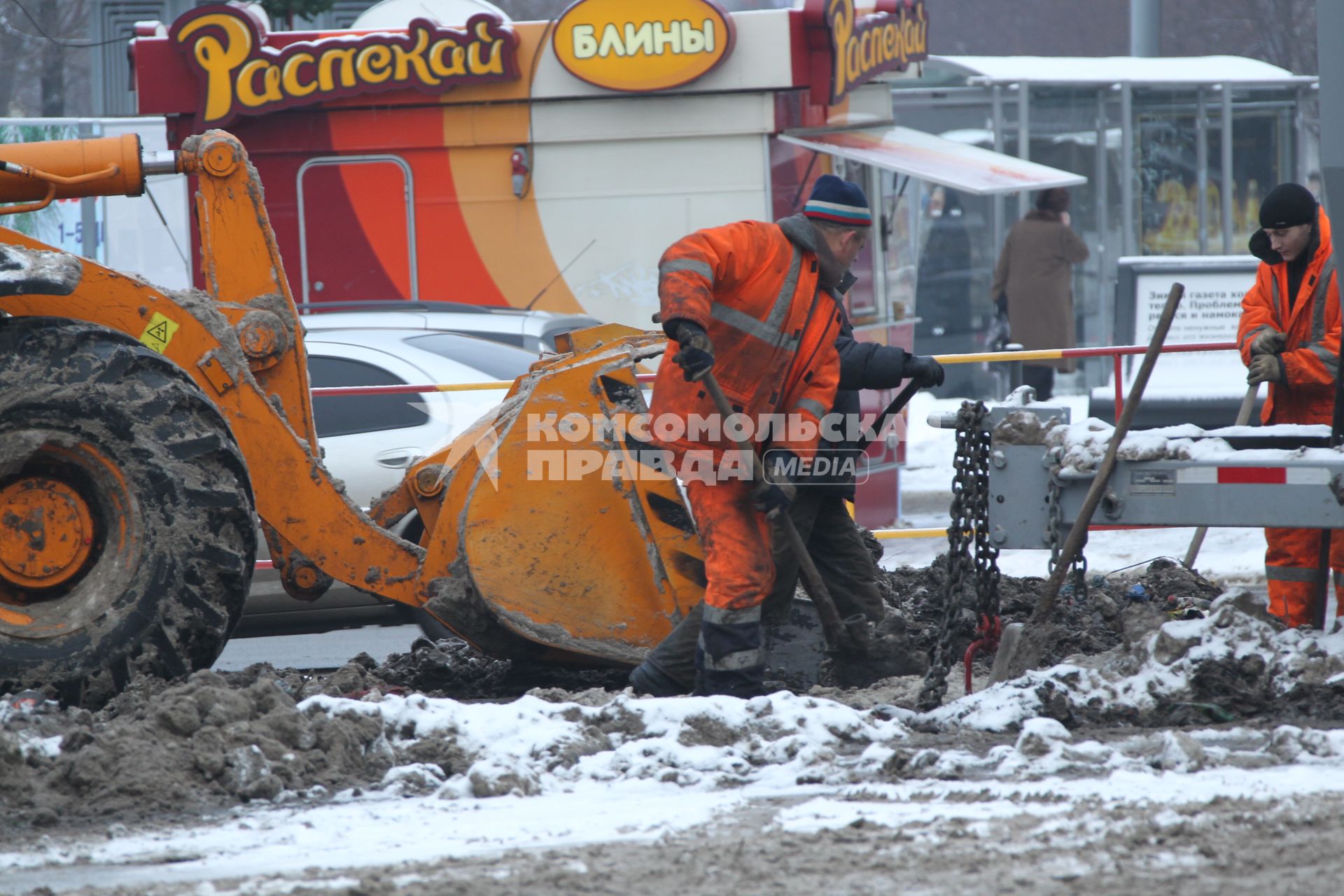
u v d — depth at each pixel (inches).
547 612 885.2
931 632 984.9
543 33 1760.6
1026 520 804.0
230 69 1780.3
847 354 888.3
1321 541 899.4
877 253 1948.8
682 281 782.5
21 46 3580.2
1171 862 563.5
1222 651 787.4
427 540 1046.4
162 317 876.6
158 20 2696.9
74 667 798.5
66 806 665.6
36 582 814.5
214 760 689.6
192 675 813.2
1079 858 569.9
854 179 1918.1
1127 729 751.7
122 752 690.2
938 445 2513.5
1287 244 979.3
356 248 1817.2
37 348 807.1
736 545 825.5
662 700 768.3
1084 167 2972.4
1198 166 3058.6
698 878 561.9
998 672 824.9
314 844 613.9
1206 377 1581.0
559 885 557.0
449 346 1333.7
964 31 6333.7
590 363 903.7
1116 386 1454.2
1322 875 546.0
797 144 1756.9
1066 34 6299.2
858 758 717.9
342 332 1343.5
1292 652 788.0
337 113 1802.4
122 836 627.5
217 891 558.6
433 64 1769.2
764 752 722.2
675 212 1759.4
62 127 2014.0
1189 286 1987.0
